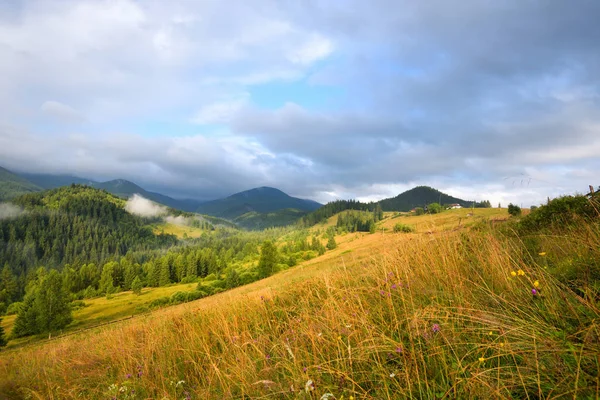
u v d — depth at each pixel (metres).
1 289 119.81
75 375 6.41
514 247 4.41
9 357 14.07
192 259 122.56
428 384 2.12
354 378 2.51
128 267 114.81
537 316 2.39
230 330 5.06
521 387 1.87
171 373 4.51
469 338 2.39
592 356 1.75
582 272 2.80
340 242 120.75
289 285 8.07
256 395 2.79
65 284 107.56
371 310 3.60
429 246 5.04
